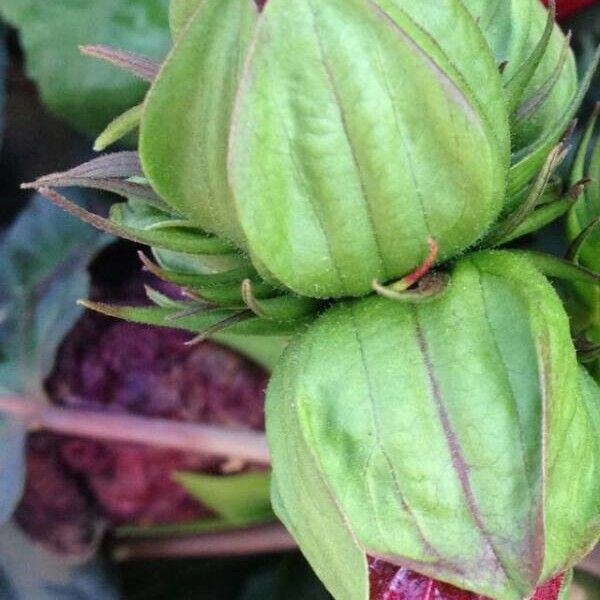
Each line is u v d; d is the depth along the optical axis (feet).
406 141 0.23
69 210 0.25
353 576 0.24
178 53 0.22
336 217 0.24
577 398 0.24
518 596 0.23
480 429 0.24
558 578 0.25
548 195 0.29
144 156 0.24
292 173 0.23
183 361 0.47
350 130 0.22
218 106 0.22
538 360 0.23
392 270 0.25
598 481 0.25
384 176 0.23
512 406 0.24
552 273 0.28
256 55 0.21
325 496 0.24
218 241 0.26
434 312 0.25
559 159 0.27
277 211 0.23
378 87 0.22
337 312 0.26
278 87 0.22
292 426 0.25
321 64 0.22
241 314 0.27
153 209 0.29
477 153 0.23
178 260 0.30
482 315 0.24
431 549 0.23
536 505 0.23
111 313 0.27
